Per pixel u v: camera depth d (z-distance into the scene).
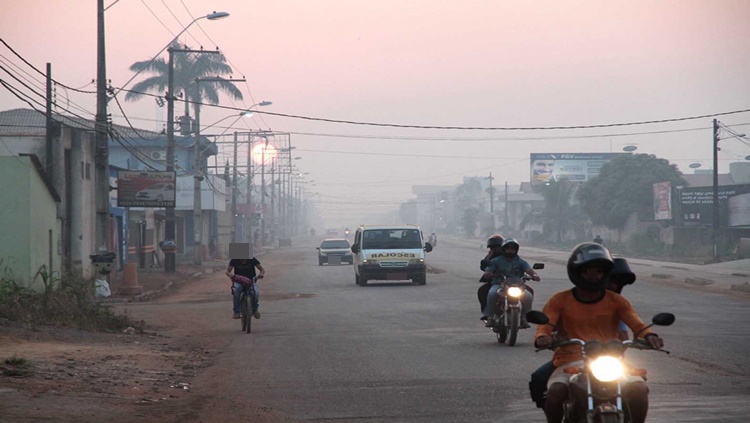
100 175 34.97
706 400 11.08
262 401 11.63
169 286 42.19
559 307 7.33
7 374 12.68
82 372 13.61
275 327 22.55
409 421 10.14
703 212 77.50
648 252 83.38
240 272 21.77
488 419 10.14
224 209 91.31
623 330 7.88
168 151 49.22
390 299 31.56
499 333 17.81
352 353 16.77
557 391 6.88
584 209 101.81
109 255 34.69
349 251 64.12
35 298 22.52
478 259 71.06
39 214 31.41
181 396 12.05
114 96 35.69
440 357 15.87
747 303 28.27
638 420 6.62
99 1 34.34
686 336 18.72
